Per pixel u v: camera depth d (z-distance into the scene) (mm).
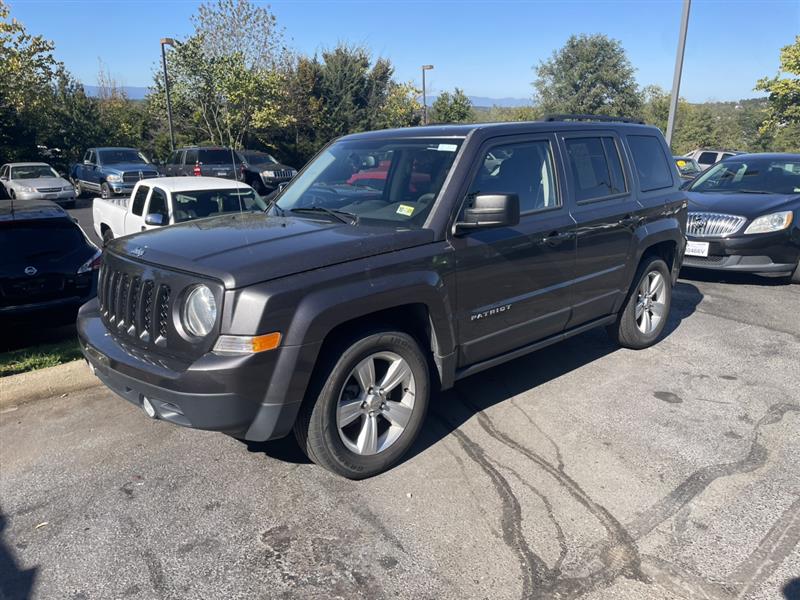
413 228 3609
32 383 4605
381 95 39438
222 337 2939
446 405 4508
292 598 2621
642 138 5469
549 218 4312
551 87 45594
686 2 14531
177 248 3328
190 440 4008
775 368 5219
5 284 5598
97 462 3746
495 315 3988
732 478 3512
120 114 37062
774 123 30812
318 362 3236
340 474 3432
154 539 3021
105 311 3656
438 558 2859
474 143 3934
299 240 3357
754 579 2707
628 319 5383
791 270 8008
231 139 29125
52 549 2957
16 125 28047
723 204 8141
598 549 2912
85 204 21422
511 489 3414
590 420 4254
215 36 30500
